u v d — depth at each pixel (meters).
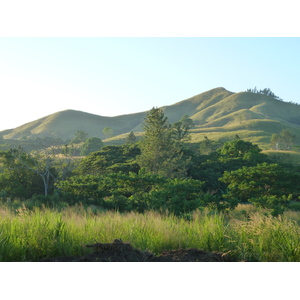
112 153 56.00
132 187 26.66
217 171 52.72
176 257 6.82
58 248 7.24
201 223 9.71
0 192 33.59
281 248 7.17
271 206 24.95
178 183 24.78
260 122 188.38
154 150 50.50
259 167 30.62
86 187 25.75
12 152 40.03
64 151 46.09
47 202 21.88
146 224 9.33
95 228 8.73
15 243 7.01
